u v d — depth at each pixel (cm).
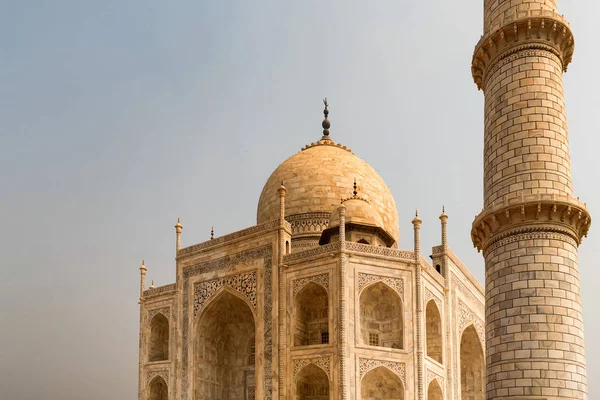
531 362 4047
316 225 9862
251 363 8900
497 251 4381
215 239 8881
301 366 7525
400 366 7419
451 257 8981
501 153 4512
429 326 8412
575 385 4006
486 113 4784
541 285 4153
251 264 8381
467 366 9775
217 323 9006
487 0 4938
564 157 4419
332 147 10938
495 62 4716
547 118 4434
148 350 9300
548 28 4550
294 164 10494
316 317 8056
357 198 9069
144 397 9069
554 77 4544
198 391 8612
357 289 7500
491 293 4394
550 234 4231
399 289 7681
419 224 7925
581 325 4194
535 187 4312
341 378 7106
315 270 7738
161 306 9275
